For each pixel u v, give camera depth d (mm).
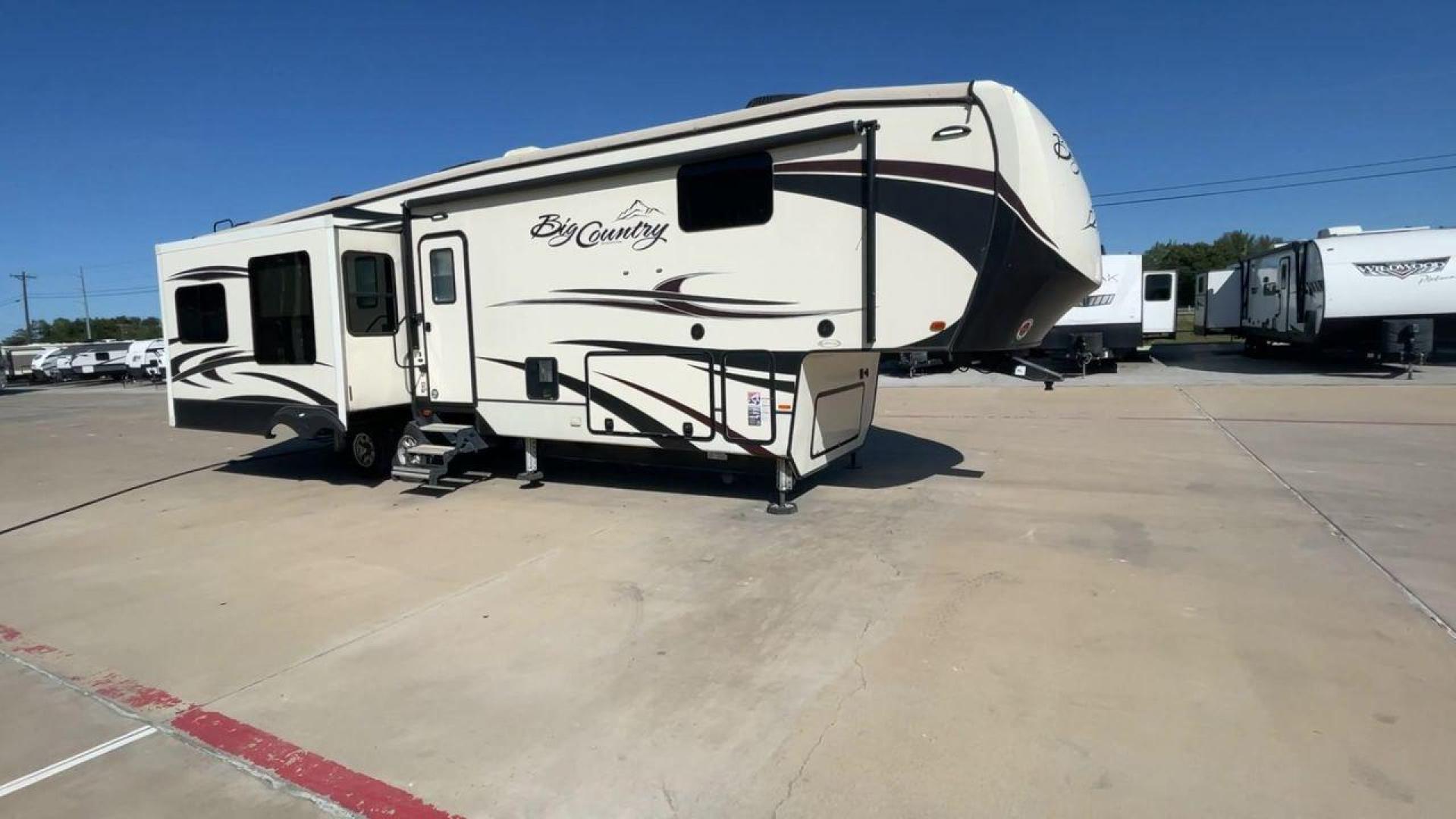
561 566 5281
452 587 4961
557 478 8133
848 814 2635
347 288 7633
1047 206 5500
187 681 3773
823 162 5762
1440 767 2789
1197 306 30250
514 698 3508
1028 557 5195
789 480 6418
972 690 3436
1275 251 19141
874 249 5656
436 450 7598
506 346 7359
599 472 8312
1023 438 9984
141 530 6742
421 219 7715
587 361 6922
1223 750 2930
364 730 3281
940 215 5473
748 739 3109
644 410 6695
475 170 7312
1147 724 3121
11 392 30156
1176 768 2824
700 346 6379
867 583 4793
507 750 3094
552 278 7016
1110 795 2688
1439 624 3990
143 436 13516
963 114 5402
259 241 8094
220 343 8672
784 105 5801
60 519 7285
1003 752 2959
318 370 7789
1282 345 24781
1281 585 4586
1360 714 3150
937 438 10117
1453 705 3203
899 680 3547
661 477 8023
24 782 2977
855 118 5605
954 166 5430
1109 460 8383
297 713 3438
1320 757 2867
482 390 7570
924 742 3049
